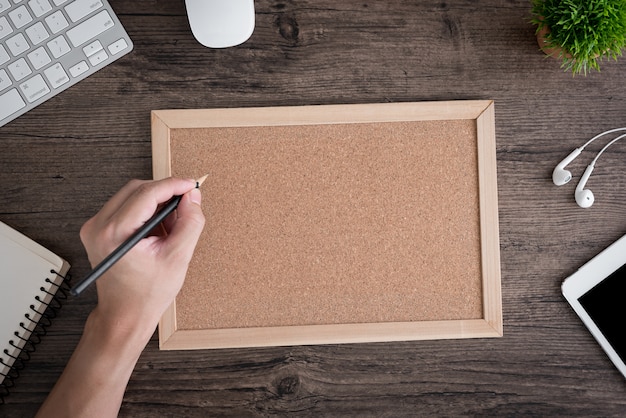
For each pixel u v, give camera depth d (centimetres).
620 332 75
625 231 77
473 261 77
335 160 76
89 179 77
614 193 78
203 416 77
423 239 77
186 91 77
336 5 78
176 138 76
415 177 77
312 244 76
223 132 76
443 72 78
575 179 78
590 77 78
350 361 77
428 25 78
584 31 68
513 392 77
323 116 76
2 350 73
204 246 76
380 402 77
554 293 77
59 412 67
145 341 69
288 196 76
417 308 77
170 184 65
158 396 77
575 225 78
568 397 77
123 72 77
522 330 77
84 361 68
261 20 77
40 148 77
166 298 68
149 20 77
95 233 65
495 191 76
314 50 78
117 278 66
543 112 78
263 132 76
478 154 76
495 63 78
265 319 76
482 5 78
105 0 75
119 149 77
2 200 77
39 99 76
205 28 73
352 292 76
